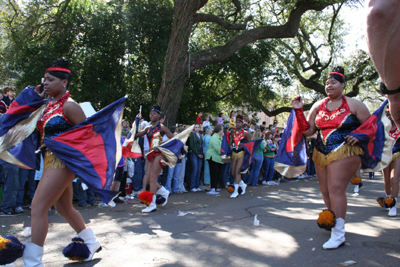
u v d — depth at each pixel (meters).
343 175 3.70
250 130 11.27
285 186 10.18
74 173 2.92
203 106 18.36
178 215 5.59
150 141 6.20
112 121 3.38
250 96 18.97
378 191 8.59
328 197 4.04
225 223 4.90
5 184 5.71
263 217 5.30
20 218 5.48
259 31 14.85
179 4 13.02
